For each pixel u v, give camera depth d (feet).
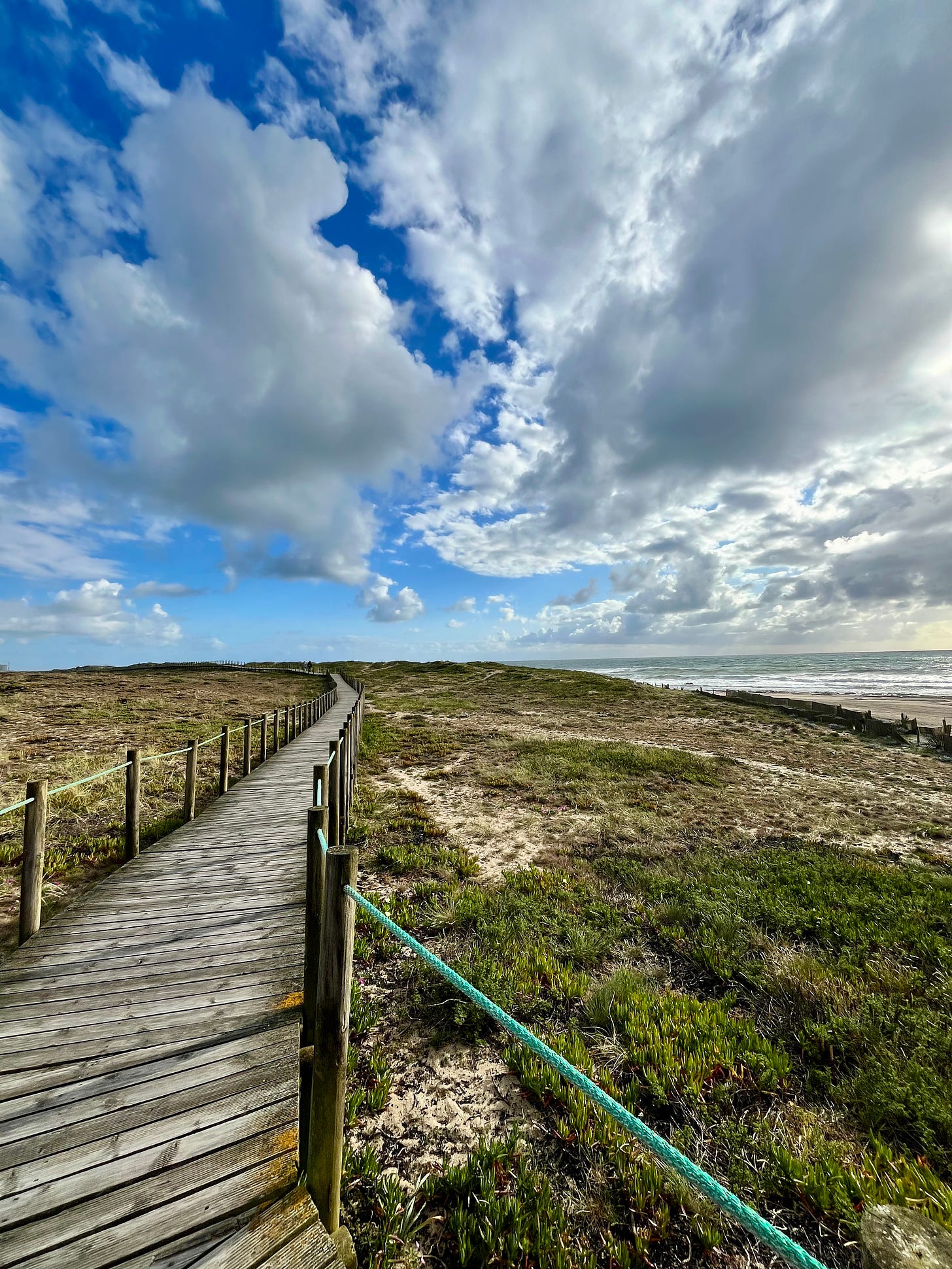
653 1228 9.32
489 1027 14.78
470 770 49.29
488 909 21.52
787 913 21.17
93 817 29.60
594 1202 9.82
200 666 215.72
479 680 160.35
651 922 21.36
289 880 20.40
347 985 8.50
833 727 80.59
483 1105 12.19
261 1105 9.77
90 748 46.19
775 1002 16.01
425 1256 8.86
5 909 19.16
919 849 31.42
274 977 13.96
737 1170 10.14
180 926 16.78
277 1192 8.22
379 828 31.55
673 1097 12.10
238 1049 11.20
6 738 48.83
